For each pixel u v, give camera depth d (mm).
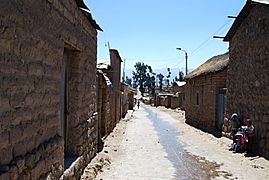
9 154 4078
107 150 13484
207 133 20906
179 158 13180
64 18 6766
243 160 12672
